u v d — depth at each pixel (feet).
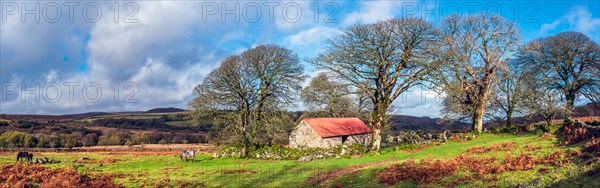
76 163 155.74
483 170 88.84
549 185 68.85
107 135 343.67
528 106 182.29
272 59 192.65
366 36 156.15
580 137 107.45
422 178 88.53
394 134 244.63
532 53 184.85
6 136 293.64
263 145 190.60
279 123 194.59
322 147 175.01
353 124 215.10
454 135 184.75
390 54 153.69
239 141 196.13
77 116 494.18
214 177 115.65
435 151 140.97
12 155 211.20
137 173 127.95
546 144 115.65
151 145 316.19
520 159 95.14
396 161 119.14
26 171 112.88
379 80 159.94
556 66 191.01
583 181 66.95
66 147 303.27
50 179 104.94
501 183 75.61
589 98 188.85
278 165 138.21
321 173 111.96
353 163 130.41
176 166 153.07
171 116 469.98
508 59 184.34
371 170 104.99
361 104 270.67
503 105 197.57
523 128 184.24
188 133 375.45
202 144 323.57
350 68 159.33
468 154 118.21
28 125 368.07
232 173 122.31
